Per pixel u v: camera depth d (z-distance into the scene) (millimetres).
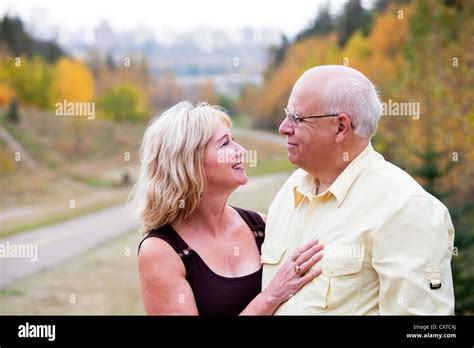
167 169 2035
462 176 5922
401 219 1854
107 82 16547
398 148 6953
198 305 2033
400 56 8711
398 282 1816
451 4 8023
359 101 1996
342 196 1995
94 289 7977
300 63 11359
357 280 1908
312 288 1957
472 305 4168
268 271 2119
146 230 2109
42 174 14773
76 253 9734
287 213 2182
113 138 15625
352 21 10117
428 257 1821
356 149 2041
